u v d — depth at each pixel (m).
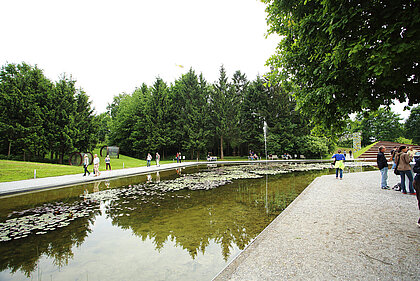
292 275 2.47
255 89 38.53
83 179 12.59
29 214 6.20
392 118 45.03
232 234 4.50
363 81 2.94
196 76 40.09
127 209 6.58
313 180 11.23
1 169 14.44
